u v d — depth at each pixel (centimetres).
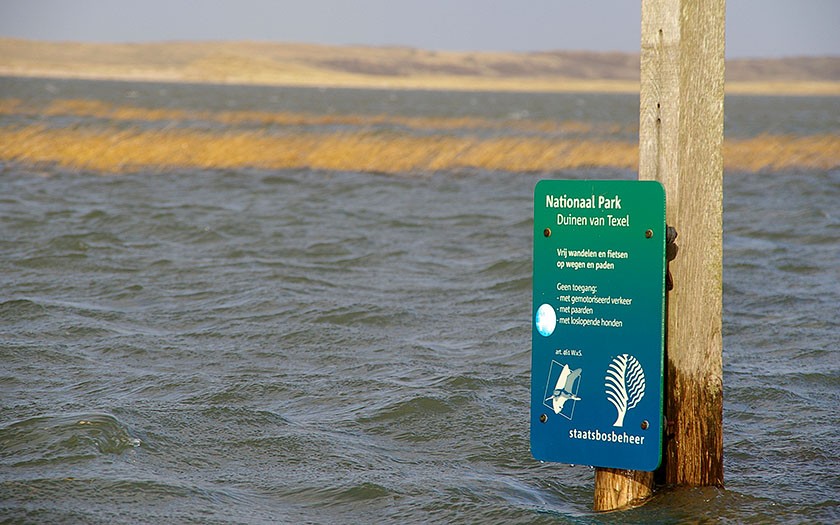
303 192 2602
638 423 566
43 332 1081
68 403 827
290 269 1487
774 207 2394
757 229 2006
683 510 583
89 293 1298
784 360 1017
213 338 1077
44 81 18912
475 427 799
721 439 597
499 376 940
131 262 1516
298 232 1867
